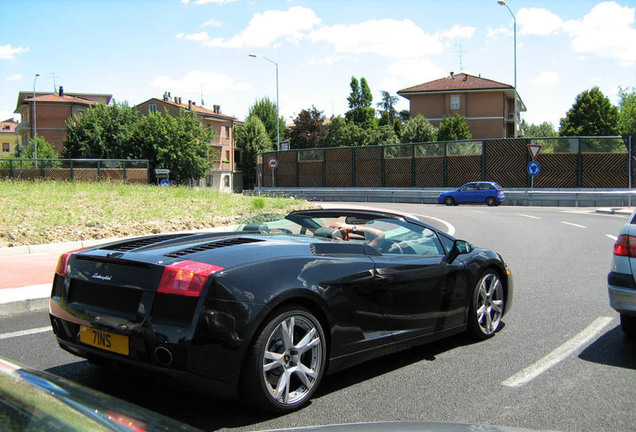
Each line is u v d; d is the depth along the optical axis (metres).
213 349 3.02
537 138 31.56
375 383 4.01
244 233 4.52
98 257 3.47
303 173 40.78
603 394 3.78
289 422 3.29
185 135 57.28
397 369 4.34
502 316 5.45
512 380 4.08
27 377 1.71
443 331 4.66
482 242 12.81
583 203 29.02
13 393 1.55
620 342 5.06
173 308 3.09
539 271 9.02
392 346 4.12
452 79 65.00
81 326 3.44
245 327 3.10
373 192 36.25
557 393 3.80
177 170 56.75
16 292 6.77
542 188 31.25
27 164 30.02
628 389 3.88
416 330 4.34
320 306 3.54
